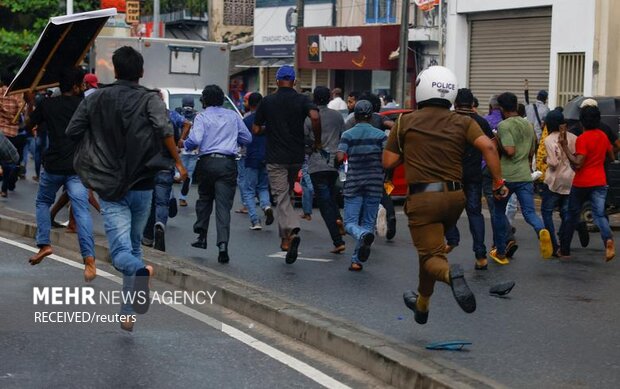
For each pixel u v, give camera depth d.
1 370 8.88
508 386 8.52
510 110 14.88
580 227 16.56
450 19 34.91
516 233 18.70
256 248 16.22
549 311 11.73
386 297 12.37
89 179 9.67
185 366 9.15
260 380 8.77
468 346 9.95
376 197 14.24
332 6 42.16
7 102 23.02
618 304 12.23
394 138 9.46
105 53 30.66
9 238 16.64
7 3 47.28
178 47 30.62
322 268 14.43
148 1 59.91
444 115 9.34
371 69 38.78
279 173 14.55
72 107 12.79
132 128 9.62
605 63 29.48
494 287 12.37
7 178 23.19
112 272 13.67
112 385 8.51
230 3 54.69
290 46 45.31
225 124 14.52
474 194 14.44
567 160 15.58
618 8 29.47
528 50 32.31
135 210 9.96
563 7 30.61
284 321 10.47
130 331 10.22
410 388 8.41
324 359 9.52
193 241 16.91
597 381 8.76
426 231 9.30
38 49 14.15
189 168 22.12
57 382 8.55
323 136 17.62
